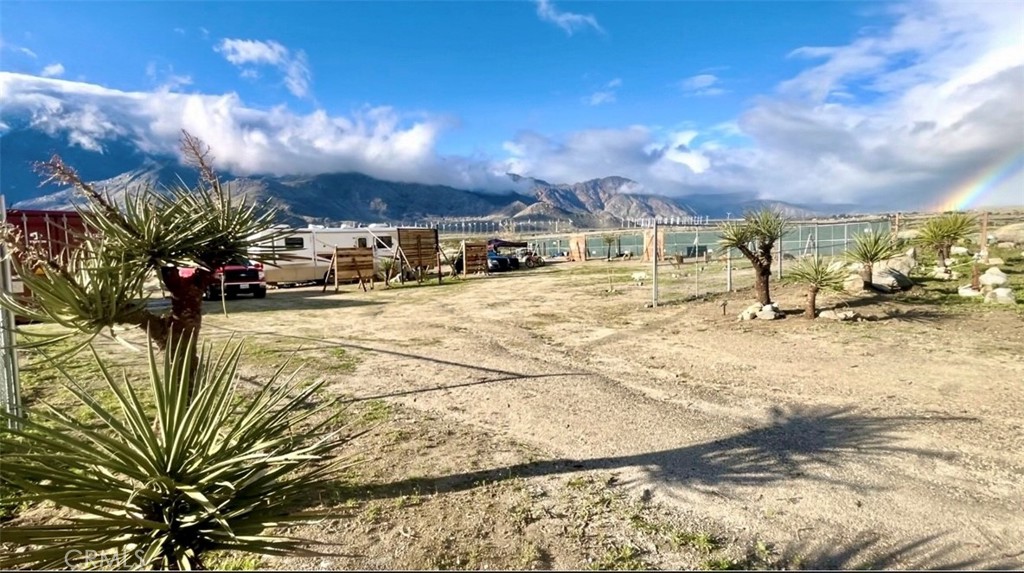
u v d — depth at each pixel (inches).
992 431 149.7
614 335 318.3
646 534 103.1
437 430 163.2
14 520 111.1
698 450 142.9
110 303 102.7
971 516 106.0
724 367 232.5
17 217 231.1
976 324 302.7
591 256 1448.1
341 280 718.5
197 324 117.9
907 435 148.5
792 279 347.3
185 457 79.0
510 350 287.1
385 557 96.5
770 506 112.5
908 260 550.6
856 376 210.1
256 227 130.0
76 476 70.9
